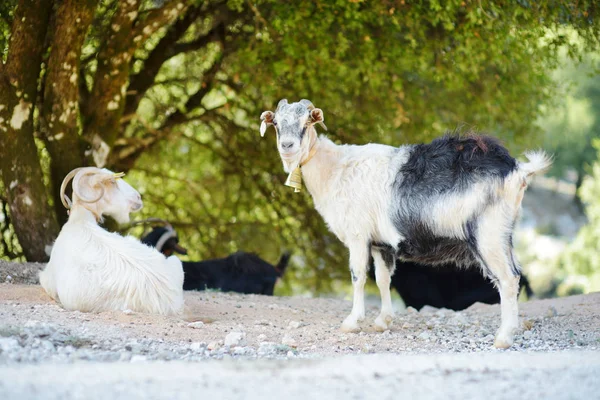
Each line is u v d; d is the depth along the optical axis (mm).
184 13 14234
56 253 7652
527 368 5379
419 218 7211
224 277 12641
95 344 6234
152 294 7465
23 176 10922
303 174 7848
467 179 7000
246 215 17297
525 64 14156
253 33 14180
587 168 32438
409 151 7520
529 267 30297
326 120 15203
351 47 13672
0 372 4820
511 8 11898
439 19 12672
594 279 25297
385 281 8047
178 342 6684
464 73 14289
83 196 7750
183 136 15859
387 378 5008
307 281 17594
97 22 13102
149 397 4293
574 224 37938
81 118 13273
